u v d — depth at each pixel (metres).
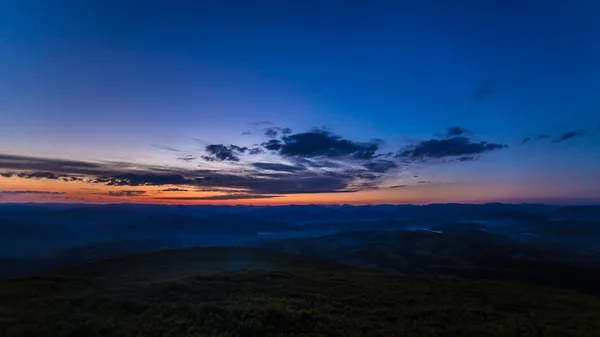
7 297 26.19
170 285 30.81
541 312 27.88
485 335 20.11
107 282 33.66
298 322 21.27
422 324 21.86
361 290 33.09
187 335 18.33
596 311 29.50
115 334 18.34
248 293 29.45
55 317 20.88
